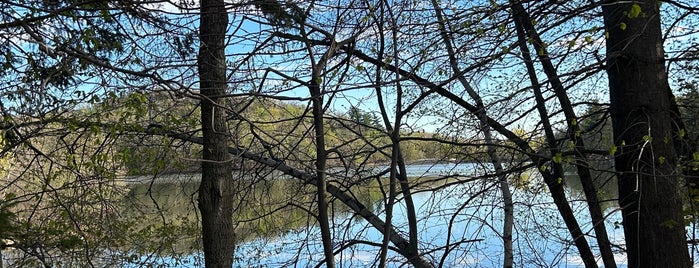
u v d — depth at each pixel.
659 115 5.33
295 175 7.50
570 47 4.89
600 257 7.84
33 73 5.28
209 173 5.63
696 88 6.83
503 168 7.76
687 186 6.20
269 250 7.97
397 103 5.93
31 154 6.59
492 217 7.33
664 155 5.30
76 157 7.23
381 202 8.01
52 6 5.03
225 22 5.37
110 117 6.06
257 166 7.53
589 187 7.20
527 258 7.30
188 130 6.77
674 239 5.26
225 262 5.59
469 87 6.96
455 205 7.44
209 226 5.59
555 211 7.72
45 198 7.08
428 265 7.62
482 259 7.71
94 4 4.88
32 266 7.05
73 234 7.15
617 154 5.55
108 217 7.57
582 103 6.71
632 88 5.38
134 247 8.34
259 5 5.01
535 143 7.00
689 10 5.86
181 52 5.34
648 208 5.30
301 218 8.15
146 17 4.70
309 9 5.26
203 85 5.37
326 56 5.27
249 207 7.86
